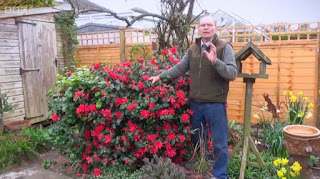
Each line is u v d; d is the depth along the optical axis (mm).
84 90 3000
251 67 5004
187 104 3049
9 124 4586
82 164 3260
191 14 4711
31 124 5223
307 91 4660
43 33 5480
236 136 3881
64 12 5660
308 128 3045
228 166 3020
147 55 6039
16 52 4965
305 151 2787
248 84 2887
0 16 4637
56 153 4043
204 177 2824
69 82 2957
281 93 4855
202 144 2977
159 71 3084
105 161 2986
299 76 4688
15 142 3865
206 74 2701
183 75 3164
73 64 6250
